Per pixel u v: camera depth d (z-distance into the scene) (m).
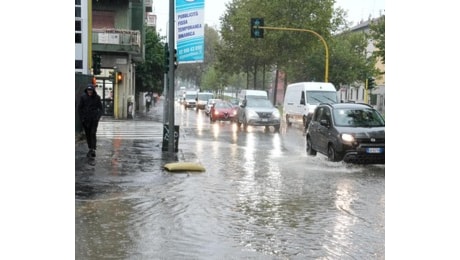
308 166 13.52
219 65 57.97
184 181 10.88
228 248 6.32
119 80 33.53
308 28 47.75
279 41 49.16
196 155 15.51
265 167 13.33
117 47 33.44
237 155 15.99
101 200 8.86
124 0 35.47
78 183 10.30
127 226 7.24
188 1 14.62
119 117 35.09
